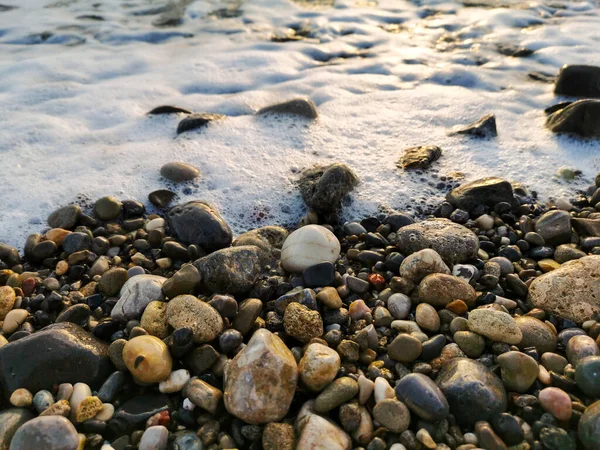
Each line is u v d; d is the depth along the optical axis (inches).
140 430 12.7
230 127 24.4
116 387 13.6
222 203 20.6
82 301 16.5
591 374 12.8
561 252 17.9
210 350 14.1
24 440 11.8
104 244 18.7
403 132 24.5
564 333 14.7
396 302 15.8
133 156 22.8
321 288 16.5
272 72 30.2
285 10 39.2
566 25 34.9
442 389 12.9
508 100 27.0
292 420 12.8
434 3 39.9
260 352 12.9
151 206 20.6
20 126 24.5
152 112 25.8
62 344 13.9
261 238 18.5
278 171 21.9
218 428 12.7
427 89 28.1
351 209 20.3
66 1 40.9
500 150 23.2
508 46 32.8
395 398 12.8
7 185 21.1
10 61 30.6
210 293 16.6
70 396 13.3
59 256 18.5
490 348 14.5
